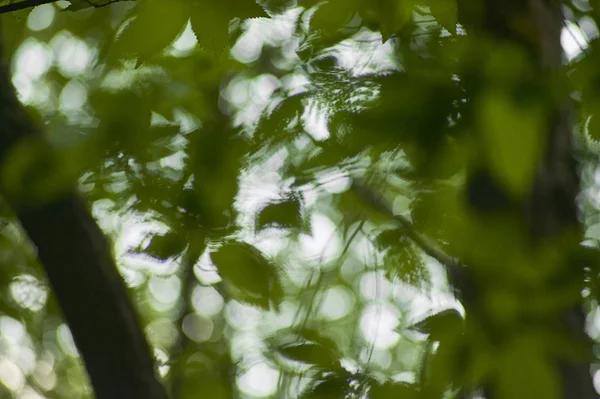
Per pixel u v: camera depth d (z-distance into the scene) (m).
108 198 2.50
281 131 2.38
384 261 2.42
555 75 2.17
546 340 2.23
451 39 2.24
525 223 2.36
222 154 2.39
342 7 2.26
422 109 2.18
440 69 2.19
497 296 2.26
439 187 2.37
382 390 2.25
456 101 2.17
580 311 2.36
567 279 2.25
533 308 2.24
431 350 2.26
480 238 2.31
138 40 2.17
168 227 2.33
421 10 2.32
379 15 2.24
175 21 2.17
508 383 2.20
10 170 2.35
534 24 2.29
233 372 2.45
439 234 2.34
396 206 2.67
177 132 2.40
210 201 2.35
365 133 2.20
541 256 2.29
